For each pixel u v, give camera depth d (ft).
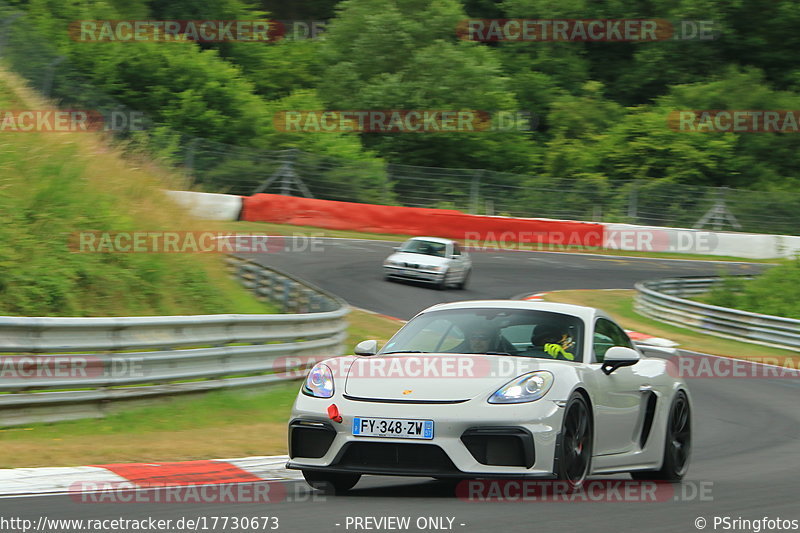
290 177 409.69
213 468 82.74
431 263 280.31
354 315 226.58
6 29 270.67
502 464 64.85
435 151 528.22
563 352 74.64
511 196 444.14
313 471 68.95
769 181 562.66
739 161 561.43
